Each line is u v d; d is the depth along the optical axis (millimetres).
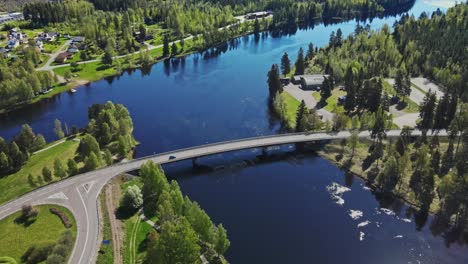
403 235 125250
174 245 91625
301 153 171875
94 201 128500
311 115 185750
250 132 191625
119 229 116875
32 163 155750
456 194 127375
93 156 147500
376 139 174375
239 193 144750
